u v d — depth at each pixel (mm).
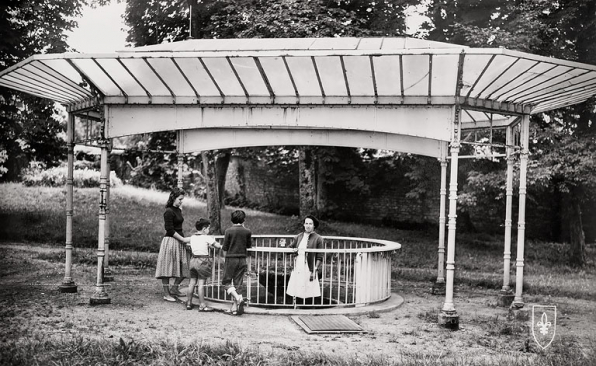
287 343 7508
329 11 18953
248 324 8594
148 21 20859
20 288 11023
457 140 9000
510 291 11305
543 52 16719
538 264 18312
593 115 17203
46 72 9109
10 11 18062
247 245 9531
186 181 29922
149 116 10086
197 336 7703
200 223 9578
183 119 10047
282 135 12195
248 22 18453
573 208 18531
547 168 15922
